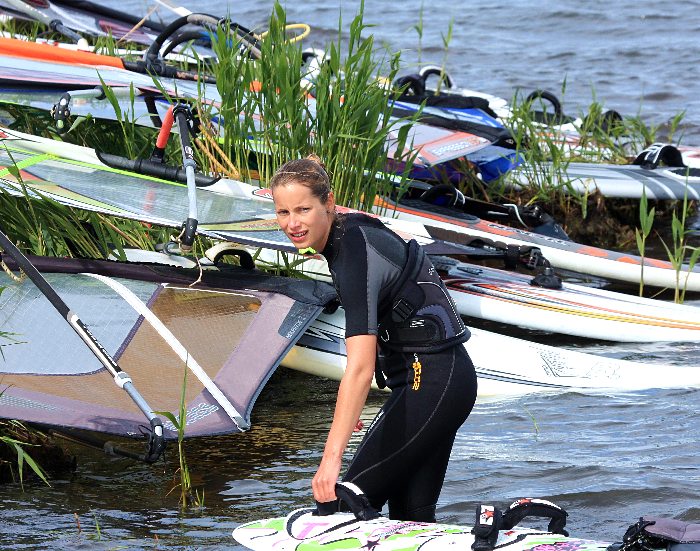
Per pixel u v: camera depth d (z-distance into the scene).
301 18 69.75
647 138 38.41
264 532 12.35
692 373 20.92
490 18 71.06
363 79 23.72
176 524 15.14
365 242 12.01
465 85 53.66
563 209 31.84
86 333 15.70
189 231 18.70
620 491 16.00
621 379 20.70
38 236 21.73
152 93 26.83
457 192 28.84
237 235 19.66
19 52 29.14
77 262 20.62
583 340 23.64
